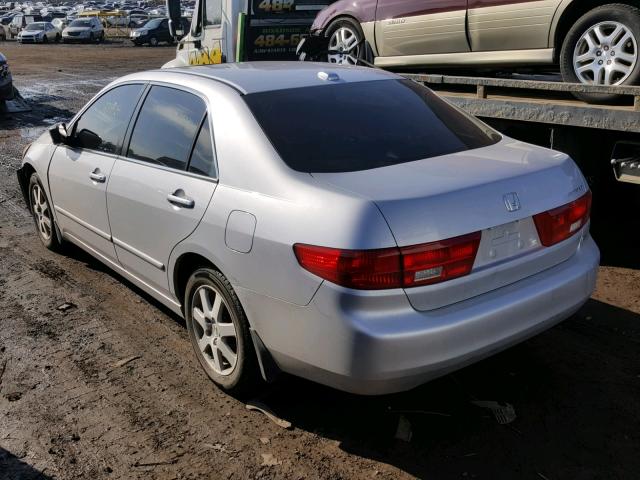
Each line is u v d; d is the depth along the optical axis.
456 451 3.04
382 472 2.92
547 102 4.95
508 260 2.98
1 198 7.47
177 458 3.03
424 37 6.43
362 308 2.69
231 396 3.50
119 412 3.38
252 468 2.96
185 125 3.71
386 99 3.80
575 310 3.31
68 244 5.61
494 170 3.09
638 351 3.86
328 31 7.52
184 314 3.81
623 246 5.40
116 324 4.35
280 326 2.97
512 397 3.45
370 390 2.78
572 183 3.27
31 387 3.62
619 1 4.95
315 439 3.15
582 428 3.18
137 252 4.07
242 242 3.08
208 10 9.24
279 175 3.07
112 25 52.69
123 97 4.40
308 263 2.79
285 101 3.54
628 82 4.94
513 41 5.73
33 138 11.20
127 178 4.04
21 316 4.49
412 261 2.70
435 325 2.74
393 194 2.78
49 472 2.95
